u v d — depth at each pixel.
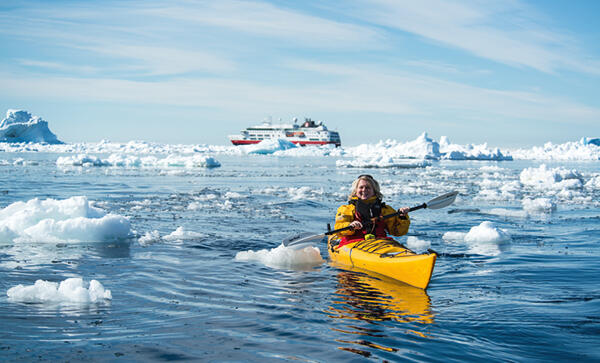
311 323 3.43
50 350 2.87
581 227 8.82
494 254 6.27
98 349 2.90
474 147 76.31
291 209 11.28
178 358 2.78
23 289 3.99
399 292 4.35
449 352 2.91
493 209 11.48
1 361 2.69
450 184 21.05
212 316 3.57
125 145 115.56
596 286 4.60
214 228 8.23
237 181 20.89
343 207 5.90
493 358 2.82
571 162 68.31
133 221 8.86
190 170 29.95
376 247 5.30
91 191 14.96
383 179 24.44
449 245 6.96
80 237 6.73
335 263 5.64
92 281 4.14
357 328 3.35
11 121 91.44
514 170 38.16
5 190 14.60
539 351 2.94
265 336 3.16
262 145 84.50
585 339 3.14
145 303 3.87
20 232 6.70
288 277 4.90
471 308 3.85
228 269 5.21
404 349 2.95
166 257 5.78
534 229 8.58
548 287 4.56
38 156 50.38
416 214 11.00
